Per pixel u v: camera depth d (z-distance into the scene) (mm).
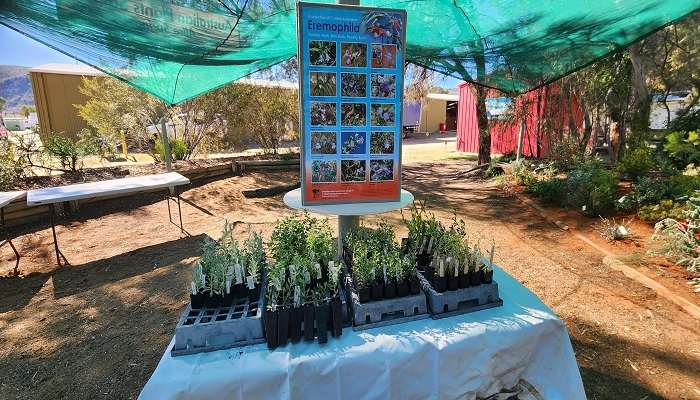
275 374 1387
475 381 1601
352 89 2223
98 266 4203
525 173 7785
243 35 2629
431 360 1536
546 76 3320
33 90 13109
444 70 3506
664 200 4906
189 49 2766
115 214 6129
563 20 2486
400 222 5594
